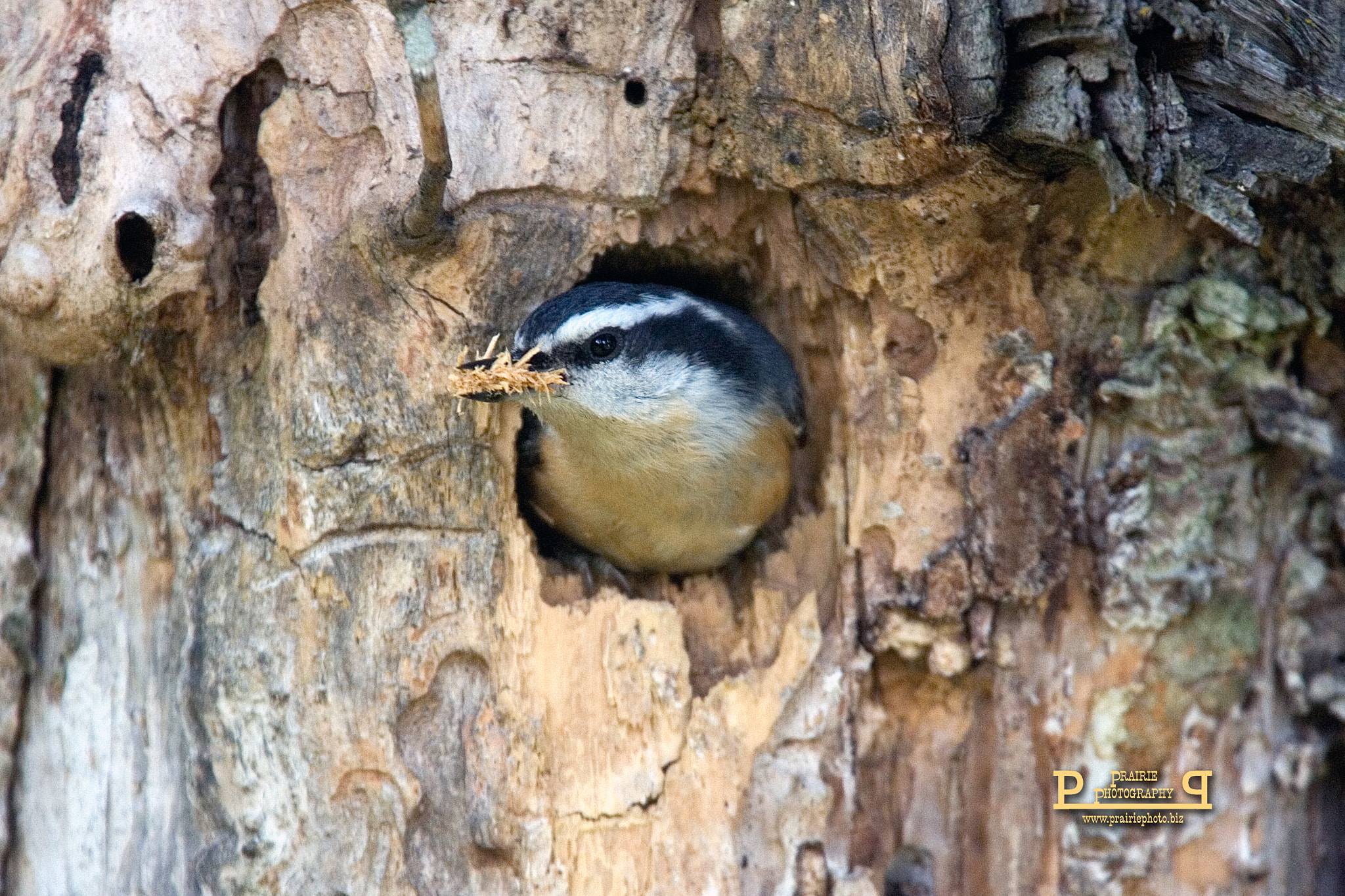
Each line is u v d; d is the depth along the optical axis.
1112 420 8.05
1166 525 8.07
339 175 7.35
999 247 7.72
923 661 8.23
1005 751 8.15
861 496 8.18
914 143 7.23
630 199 7.86
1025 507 7.96
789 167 7.71
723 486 8.48
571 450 8.34
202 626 7.51
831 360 8.75
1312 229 7.79
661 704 7.75
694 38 7.71
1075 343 7.98
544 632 7.66
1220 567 8.20
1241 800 8.30
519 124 7.61
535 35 7.58
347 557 7.38
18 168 7.01
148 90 7.11
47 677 8.26
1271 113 7.14
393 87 7.32
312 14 7.27
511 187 7.62
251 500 7.47
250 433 7.46
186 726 7.56
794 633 8.12
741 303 9.23
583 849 7.52
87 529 8.07
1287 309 7.93
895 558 8.10
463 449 7.55
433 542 7.50
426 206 6.94
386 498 7.43
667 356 8.17
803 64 7.38
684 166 7.89
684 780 7.77
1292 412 8.10
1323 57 7.14
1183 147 6.88
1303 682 8.42
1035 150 7.04
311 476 7.34
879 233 7.80
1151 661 8.10
